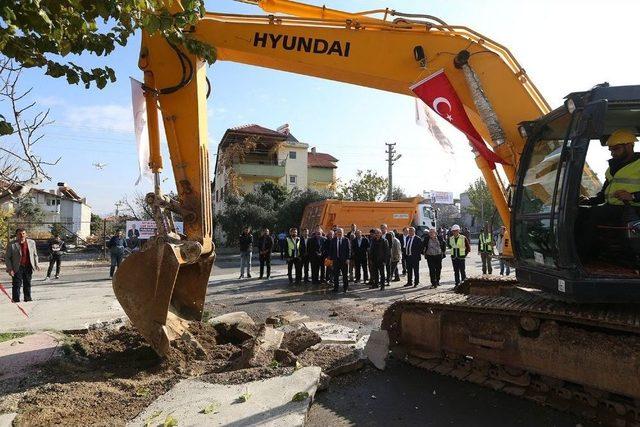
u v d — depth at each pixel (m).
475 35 5.61
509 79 5.42
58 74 3.52
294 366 4.91
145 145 5.35
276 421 3.57
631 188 3.91
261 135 39.31
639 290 3.71
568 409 4.18
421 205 28.33
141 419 3.66
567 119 4.29
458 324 5.14
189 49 4.29
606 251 4.08
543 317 4.33
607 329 4.06
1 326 7.11
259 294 11.97
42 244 29.16
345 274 12.31
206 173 5.50
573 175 3.86
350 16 5.88
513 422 4.01
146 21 3.56
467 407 4.34
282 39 5.64
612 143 4.19
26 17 2.83
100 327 7.05
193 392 4.18
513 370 4.69
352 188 47.00
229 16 5.70
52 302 9.74
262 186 35.00
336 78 5.94
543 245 4.52
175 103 5.35
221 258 26.48
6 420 3.66
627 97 3.82
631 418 3.91
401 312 5.83
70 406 3.96
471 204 60.47
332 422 3.99
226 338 6.34
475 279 6.83
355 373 5.25
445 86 5.39
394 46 5.66
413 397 4.57
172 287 4.87
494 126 5.28
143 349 5.61
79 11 3.18
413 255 13.46
